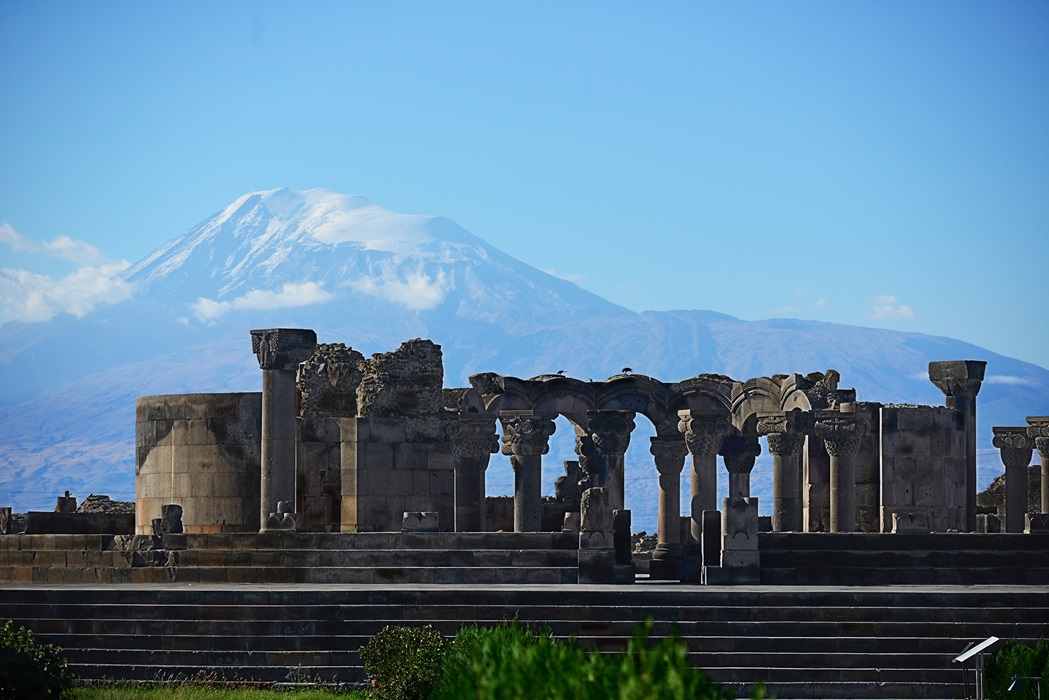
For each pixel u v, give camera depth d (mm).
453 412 143625
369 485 141250
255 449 144750
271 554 120250
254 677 100625
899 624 102625
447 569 117375
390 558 118812
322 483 143625
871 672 99250
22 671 88812
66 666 93875
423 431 142750
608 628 103000
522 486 143125
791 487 143125
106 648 104000
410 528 122938
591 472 154250
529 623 103312
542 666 60156
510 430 144000
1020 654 89750
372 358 144125
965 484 155375
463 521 141375
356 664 101188
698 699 52781
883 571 117000
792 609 103438
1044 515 124000
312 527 142875
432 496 142625
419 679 87938
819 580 116438
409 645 90812
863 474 150625
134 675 101312
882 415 149875
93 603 106312
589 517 117188
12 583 122438
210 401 146000
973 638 101938
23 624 105750
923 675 99188
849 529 144000
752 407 153750
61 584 120438
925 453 150875
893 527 137500
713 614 103625
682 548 149250
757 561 115875
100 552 123500
